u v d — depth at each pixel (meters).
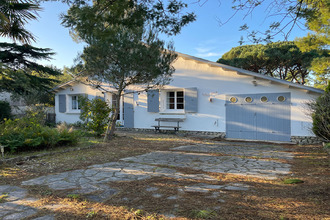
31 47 13.64
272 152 6.46
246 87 9.41
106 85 12.85
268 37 3.45
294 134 8.47
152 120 11.73
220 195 2.95
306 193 2.95
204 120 10.34
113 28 4.04
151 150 6.70
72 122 14.38
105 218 2.31
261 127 9.10
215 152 6.42
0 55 12.78
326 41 9.41
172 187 3.29
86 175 3.96
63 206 2.61
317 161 5.14
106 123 8.88
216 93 10.05
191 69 10.63
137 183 3.48
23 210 2.51
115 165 4.74
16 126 6.48
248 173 4.13
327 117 5.74
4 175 3.97
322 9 3.42
